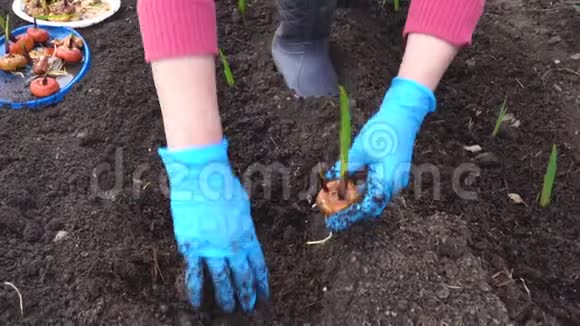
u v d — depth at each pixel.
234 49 2.06
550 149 1.78
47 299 1.40
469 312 1.32
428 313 1.32
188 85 1.16
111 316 1.37
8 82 2.01
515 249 1.51
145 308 1.38
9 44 2.07
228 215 1.20
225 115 1.82
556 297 1.42
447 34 1.32
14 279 1.44
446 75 1.99
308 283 1.43
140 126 1.82
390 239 1.43
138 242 1.51
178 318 1.37
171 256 1.48
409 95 1.35
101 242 1.52
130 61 2.04
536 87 1.95
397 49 2.07
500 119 1.74
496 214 1.59
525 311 1.35
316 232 1.53
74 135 1.83
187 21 1.15
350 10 2.19
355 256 1.41
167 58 1.15
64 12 2.23
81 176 1.69
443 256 1.42
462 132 1.80
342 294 1.37
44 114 1.90
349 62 1.93
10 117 1.89
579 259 1.50
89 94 1.94
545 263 1.49
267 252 1.52
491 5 2.32
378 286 1.36
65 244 1.52
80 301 1.40
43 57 2.04
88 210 1.59
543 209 1.61
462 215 1.55
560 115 1.87
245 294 1.31
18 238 1.54
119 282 1.42
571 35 2.15
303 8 1.74
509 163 1.73
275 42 1.94
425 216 1.52
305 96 1.85
